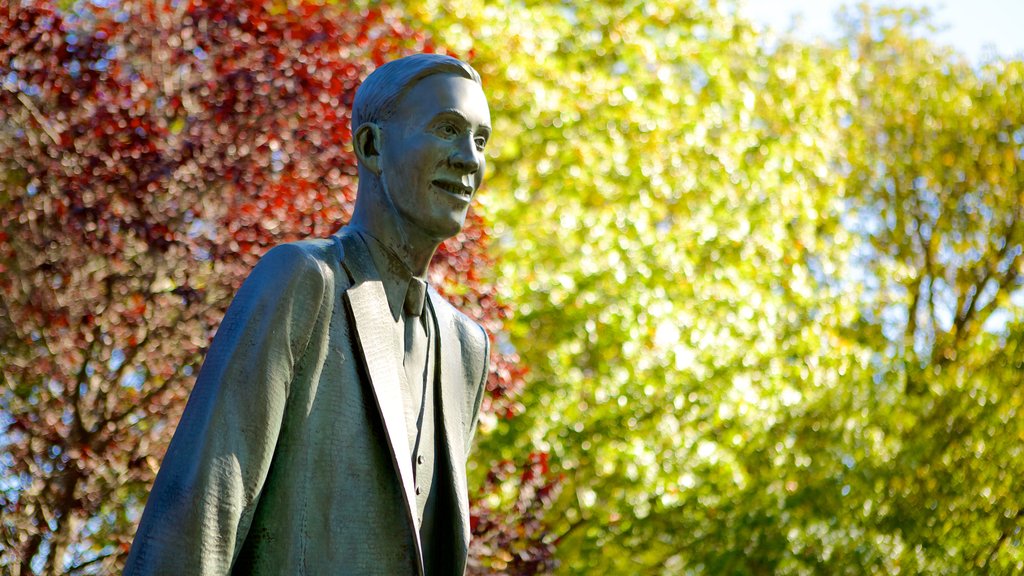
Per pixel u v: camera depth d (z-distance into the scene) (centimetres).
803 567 1165
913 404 1307
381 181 237
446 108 235
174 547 198
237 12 813
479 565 837
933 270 1853
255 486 207
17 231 765
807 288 1362
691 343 1210
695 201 1342
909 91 1892
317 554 213
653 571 1159
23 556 739
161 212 764
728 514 1167
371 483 220
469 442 251
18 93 771
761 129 1460
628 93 1305
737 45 1517
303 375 216
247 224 761
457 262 833
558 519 1120
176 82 798
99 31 794
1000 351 1395
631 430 1141
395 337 232
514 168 1241
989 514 1260
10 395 756
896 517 1227
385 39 882
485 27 1227
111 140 769
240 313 213
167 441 754
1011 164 1853
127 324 753
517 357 899
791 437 1238
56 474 742
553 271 1171
